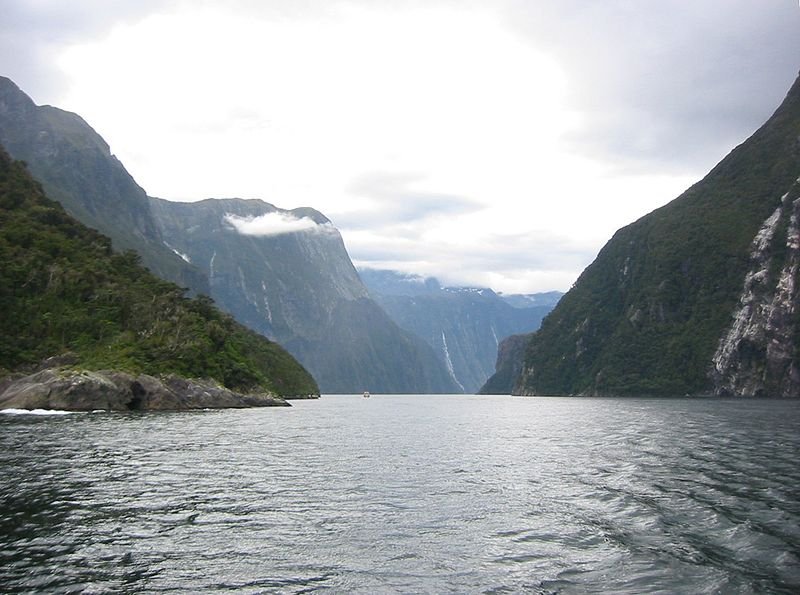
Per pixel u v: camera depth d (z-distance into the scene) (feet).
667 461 134.10
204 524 78.48
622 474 116.26
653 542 68.44
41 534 72.90
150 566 61.72
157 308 490.49
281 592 54.70
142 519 80.79
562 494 97.96
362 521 80.18
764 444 171.01
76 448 156.76
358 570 60.64
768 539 68.28
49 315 426.10
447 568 61.00
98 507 87.40
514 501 92.73
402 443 192.65
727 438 191.93
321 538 71.97
